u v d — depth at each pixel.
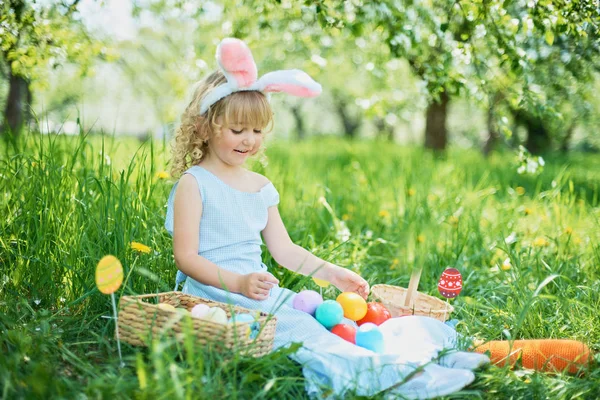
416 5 3.63
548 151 12.40
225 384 1.90
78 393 1.72
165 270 2.79
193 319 1.98
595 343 2.47
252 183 2.63
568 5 3.15
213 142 2.50
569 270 3.19
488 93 3.81
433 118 10.56
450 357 2.16
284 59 7.33
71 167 3.03
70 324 2.36
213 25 5.44
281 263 2.68
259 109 2.44
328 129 25.92
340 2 3.64
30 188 2.89
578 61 4.16
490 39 3.50
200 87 2.55
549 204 4.38
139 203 2.91
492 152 11.11
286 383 1.88
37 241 2.69
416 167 6.43
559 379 2.10
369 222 4.28
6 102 4.27
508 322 2.63
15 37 3.45
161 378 1.62
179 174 2.60
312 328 2.22
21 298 2.40
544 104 3.69
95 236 2.80
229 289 2.33
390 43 3.63
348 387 1.93
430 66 3.76
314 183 5.34
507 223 4.01
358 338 2.21
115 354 2.13
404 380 1.97
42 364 1.90
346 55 6.99
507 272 3.12
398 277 3.31
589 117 7.27
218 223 2.46
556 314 2.65
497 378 2.04
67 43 3.80
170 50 7.91
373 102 6.12
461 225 3.83
